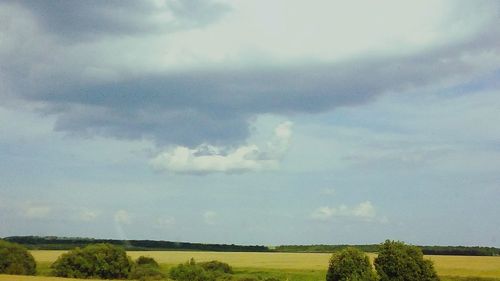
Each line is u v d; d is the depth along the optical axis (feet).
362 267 249.75
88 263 308.60
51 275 309.01
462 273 367.04
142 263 372.99
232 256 644.69
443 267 428.97
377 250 254.27
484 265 459.32
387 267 247.70
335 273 252.83
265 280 324.39
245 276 335.47
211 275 317.01
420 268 248.52
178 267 316.40
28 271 316.81
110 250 318.65
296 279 337.72
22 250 321.32
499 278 335.88
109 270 311.47
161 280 307.17
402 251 248.32
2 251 314.14
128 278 315.99
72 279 279.49
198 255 631.97
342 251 255.70
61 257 313.12
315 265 455.63
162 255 615.57
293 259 573.33
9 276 289.33
